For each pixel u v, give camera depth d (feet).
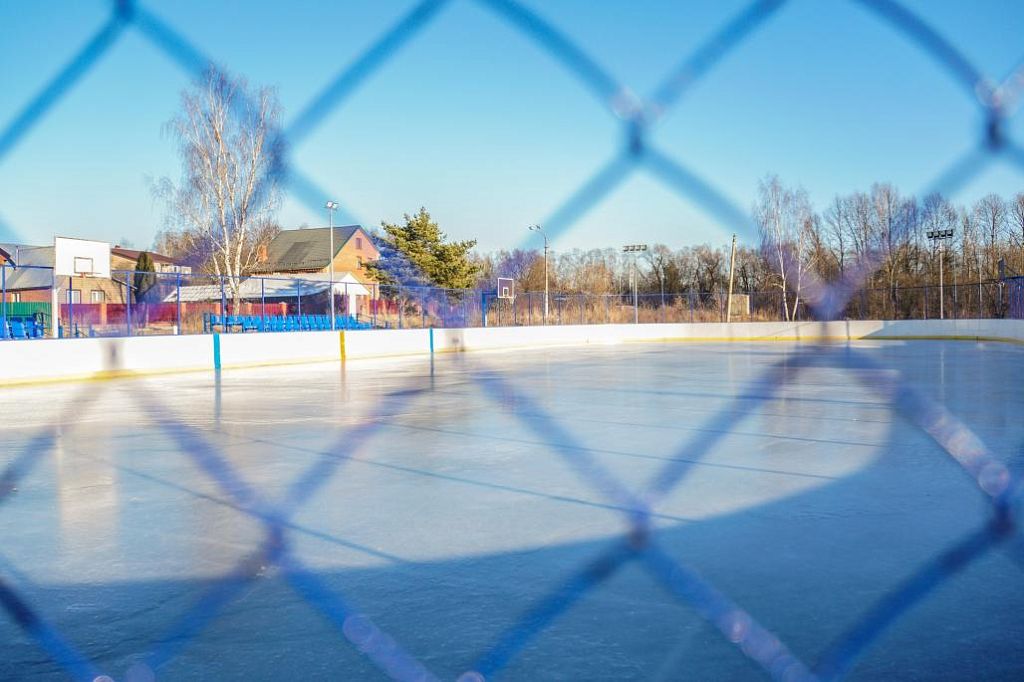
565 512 18.66
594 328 128.77
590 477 22.89
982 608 12.01
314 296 121.90
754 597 12.61
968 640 10.77
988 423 33.01
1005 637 10.87
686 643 10.81
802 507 18.83
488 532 16.90
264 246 76.48
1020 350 91.45
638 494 20.47
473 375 65.00
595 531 16.87
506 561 14.78
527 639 11.05
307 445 29.32
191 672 10.15
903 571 13.88
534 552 15.37
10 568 14.70
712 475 22.95
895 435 30.37
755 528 16.92
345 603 12.60
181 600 12.87
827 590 12.91
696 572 13.96
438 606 12.44
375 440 30.40
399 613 12.15
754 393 47.98
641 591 13.01
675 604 12.37
